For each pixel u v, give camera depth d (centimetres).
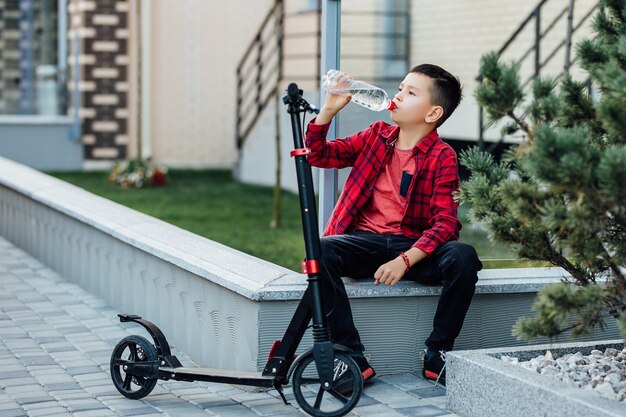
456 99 483
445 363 449
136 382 464
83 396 464
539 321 389
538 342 507
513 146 409
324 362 414
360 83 467
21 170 986
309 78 1470
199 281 525
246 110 1700
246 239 1008
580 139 365
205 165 1873
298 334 428
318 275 420
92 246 708
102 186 1525
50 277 780
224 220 1152
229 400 457
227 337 495
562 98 418
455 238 472
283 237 1024
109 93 1831
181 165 1864
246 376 434
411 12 1138
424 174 477
